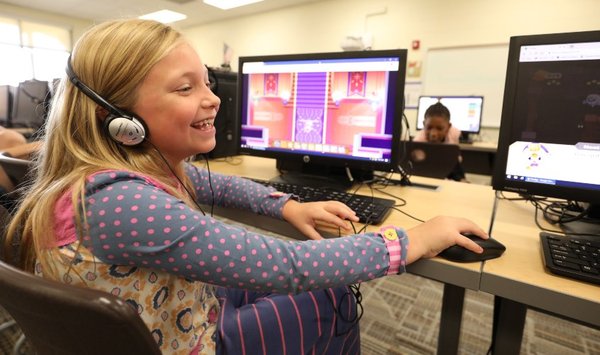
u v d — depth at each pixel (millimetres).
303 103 1155
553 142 779
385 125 1036
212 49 7180
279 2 5605
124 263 489
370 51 1017
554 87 764
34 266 524
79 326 371
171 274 519
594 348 1449
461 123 4004
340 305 769
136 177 521
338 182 1195
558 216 882
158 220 472
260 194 894
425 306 1729
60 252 488
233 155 1734
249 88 1249
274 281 529
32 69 6746
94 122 549
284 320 691
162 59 539
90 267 486
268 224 874
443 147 2270
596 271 562
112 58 527
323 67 1102
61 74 579
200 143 625
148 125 564
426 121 2998
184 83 566
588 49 725
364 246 600
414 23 4707
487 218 883
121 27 548
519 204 1011
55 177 554
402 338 1500
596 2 3625
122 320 351
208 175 967
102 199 473
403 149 1348
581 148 754
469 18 4328
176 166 682
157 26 563
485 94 4398
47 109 614
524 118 800
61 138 554
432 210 940
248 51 6574
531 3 3947
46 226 493
